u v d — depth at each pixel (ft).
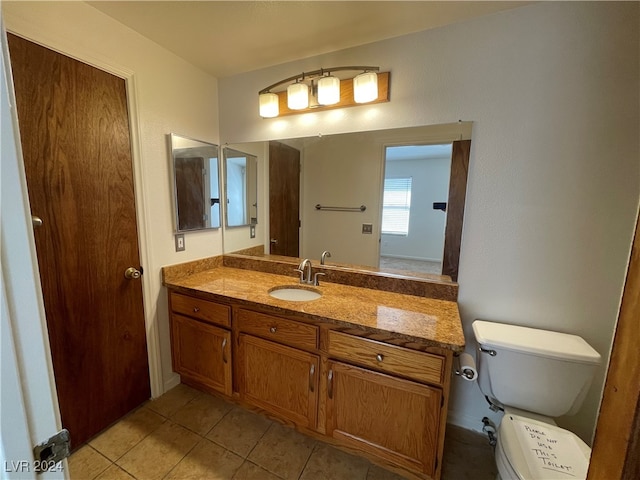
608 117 3.87
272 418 5.44
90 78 4.45
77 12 4.19
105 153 4.75
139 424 5.28
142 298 5.60
